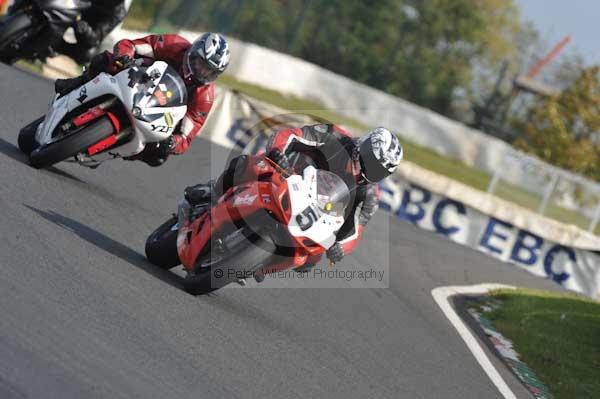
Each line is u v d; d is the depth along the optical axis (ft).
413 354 83.82
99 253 69.56
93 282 61.93
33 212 71.10
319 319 83.15
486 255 166.91
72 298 56.90
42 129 85.40
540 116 315.17
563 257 171.32
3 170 79.00
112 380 47.65
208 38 82.79
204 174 130.52
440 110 321.32
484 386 82.28
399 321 95.45
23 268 57.72
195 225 71.77
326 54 317.01
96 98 83.66
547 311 127.44
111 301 59.93
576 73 320.09
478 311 117.60
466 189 172.14
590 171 310.45
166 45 84.79
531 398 84.23
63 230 70.49
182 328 61.62
